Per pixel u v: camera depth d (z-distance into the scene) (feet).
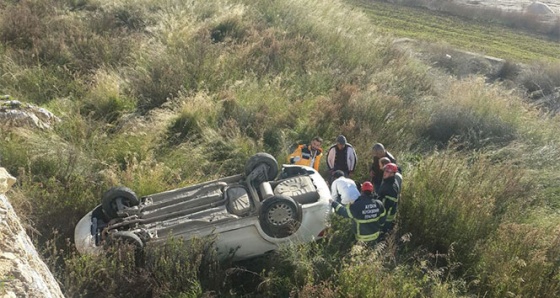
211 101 33.63
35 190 23.61
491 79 58.44
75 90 36.35
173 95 36.29
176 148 29.55
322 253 20.33
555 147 32.55
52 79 36.68
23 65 38.17
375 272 18.60
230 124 31.50
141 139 29.40
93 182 25.35
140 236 20.13
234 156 29.22
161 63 38.83
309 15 51.57
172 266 19.17
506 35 81.76
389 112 34.42
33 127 29.40
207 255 19.93
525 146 31.96
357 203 20.83
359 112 33.88
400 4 96.07
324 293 17.62
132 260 19.17
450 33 78.84
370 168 27.48
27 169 26.11
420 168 26.13
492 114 36.01
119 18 49.98
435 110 36.65
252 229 20.74
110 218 22.21
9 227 15.12
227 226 20.53
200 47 41.01
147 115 34.17
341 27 50.70
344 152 26.27
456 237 22.29
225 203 21.67
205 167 28.40
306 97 36.78
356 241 21.39
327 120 33.12
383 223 21.20
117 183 25.23
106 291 18.34
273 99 35.47
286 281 19.38
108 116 33.55
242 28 48.06
